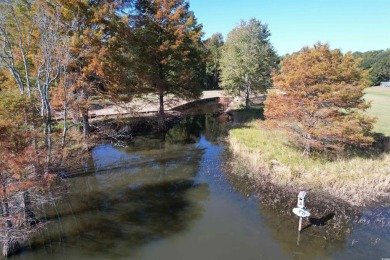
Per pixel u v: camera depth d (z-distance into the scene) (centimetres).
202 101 4250
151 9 2258
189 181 1484
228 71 3578
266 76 3631
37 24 1025
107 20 1559
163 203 1253
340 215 1100
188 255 902
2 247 920
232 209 1189
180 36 2242
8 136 732
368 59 7806
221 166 1677
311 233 1005
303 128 1548
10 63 916
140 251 925
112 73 1620
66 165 1516
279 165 1534
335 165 1465
